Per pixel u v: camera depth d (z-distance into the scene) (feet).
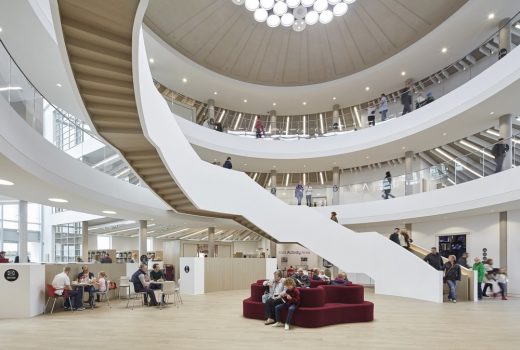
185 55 54.85
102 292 32.27
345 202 55.98
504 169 35.55
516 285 40.09
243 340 19.89
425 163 56.34
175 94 62.18
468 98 41.50
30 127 25.00
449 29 45.27
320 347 18.52
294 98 64.18
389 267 40.04
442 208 43.75
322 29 53.21
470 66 45.57
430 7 46.32
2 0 22.33
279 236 39.22
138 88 17.21
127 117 21.68
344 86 59.82
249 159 59.93
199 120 64.18
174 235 82.58
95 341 19.44
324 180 69.10
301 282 29.94
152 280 35.86
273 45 55.67
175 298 37.70
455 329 22.49
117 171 40.06
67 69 15.78
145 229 52.70
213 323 24.56
